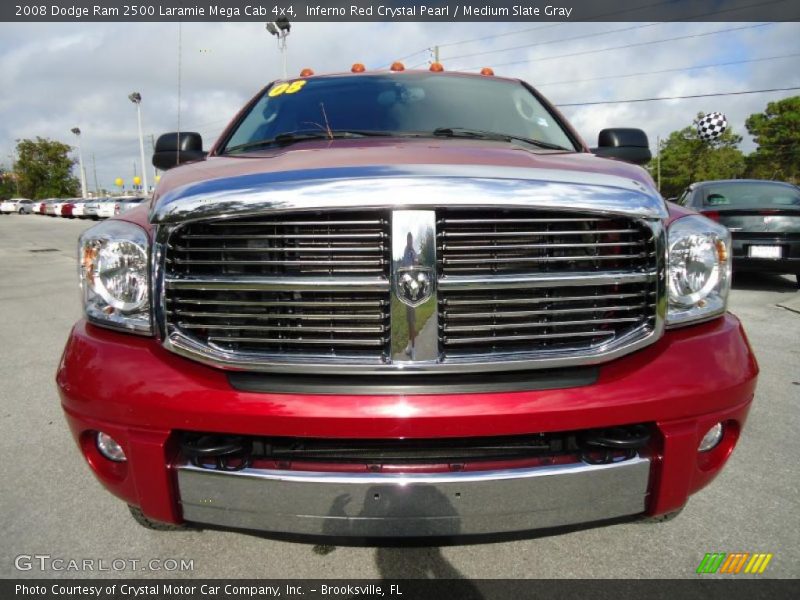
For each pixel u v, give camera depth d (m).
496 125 2.84
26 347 4.98
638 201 1.68
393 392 1.63
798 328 5.54
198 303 1.67
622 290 1.73
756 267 7.36
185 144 3.06
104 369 1.72
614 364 1.73
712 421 1.75
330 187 1.58
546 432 1.68
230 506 1.70
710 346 1.78
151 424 1.67
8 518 2.38
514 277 1.64
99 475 1.82
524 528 1.70
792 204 7.67
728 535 2.24
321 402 1.62
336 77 3.22
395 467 1.67
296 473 1.66
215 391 1.65
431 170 1.65
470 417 1.61
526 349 1.67
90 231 1.84
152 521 1.93
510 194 1.61
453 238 1.63
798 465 2.78
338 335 1.65
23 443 3.08
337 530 1.68
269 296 1.67
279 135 2.74
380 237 1.61
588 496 1.70
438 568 2.06
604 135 3.02
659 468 1.72
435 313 1.60
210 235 1.65
